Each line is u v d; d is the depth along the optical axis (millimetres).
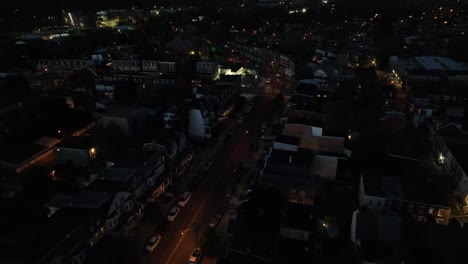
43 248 47000
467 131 81500
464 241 48188
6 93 109312
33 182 68688
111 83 117562
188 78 126562
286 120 89938
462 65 135625
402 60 147000
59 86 122312
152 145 71562
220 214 61500
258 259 44938
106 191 57719
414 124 96688
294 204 56125
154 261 51875
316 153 74688
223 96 106375
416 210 57844
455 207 63312
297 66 138000
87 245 50031
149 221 60062
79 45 166500
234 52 187125
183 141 79375
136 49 165750
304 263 46281
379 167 72500
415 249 47656
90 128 95062
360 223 50812
